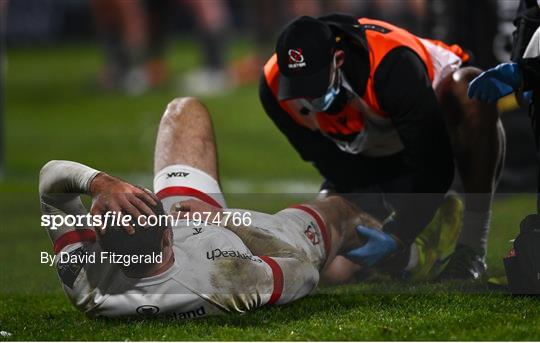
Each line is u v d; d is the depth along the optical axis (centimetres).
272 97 1476
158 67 5325
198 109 1377
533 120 1310
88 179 1105
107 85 5297
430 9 2039
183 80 5397
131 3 5250
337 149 1510
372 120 1400
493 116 1422
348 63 1353
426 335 1091
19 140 3947
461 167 1441
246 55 6041
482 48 1967
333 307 1248
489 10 1953
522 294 1270
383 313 1204
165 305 1138
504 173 2119
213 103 4747
